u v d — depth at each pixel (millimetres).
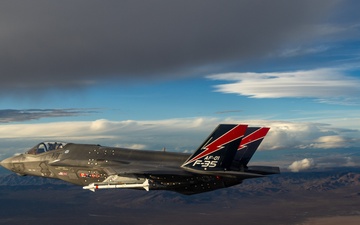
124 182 26312
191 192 28047
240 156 29359
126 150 29938
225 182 27266
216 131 26188
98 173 29156
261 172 29656
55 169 30922
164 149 29797
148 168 26562
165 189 27609
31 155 32344
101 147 30703
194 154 26297
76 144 31672
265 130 29641
